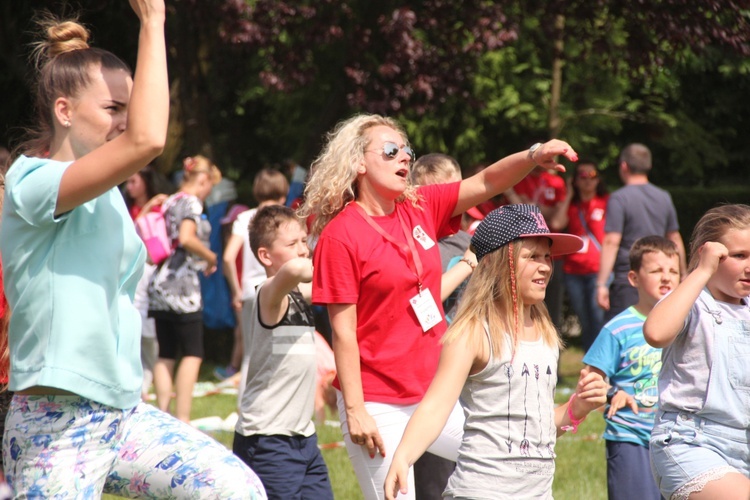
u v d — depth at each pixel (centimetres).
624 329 1112
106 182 646
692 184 4662
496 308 847
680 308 885
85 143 695
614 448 1102
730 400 909
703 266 896
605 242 1978
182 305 1798
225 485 716
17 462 686
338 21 2647
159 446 725
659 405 947
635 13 2727
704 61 3891
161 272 1816
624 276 1978
